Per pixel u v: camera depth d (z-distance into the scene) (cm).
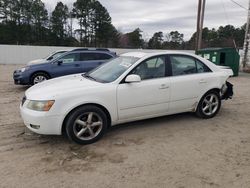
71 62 1084
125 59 586
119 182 371
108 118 521
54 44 5825
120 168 409
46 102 466
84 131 492
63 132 523
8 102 812
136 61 545
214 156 447
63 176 388
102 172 398
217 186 362
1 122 611
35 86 554
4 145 489
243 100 852
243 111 714
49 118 466
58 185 365
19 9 5741
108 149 475
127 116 533
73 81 546
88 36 6159
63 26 6025
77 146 488
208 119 635
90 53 1118
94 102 492
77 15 6088
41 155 452
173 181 373
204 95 619
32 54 2778
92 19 6103
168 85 561
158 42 6206
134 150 470
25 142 503
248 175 389
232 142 505
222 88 653
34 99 478
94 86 503
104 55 1139
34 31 5878
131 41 6178
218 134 544
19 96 909
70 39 6028
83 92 486
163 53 576
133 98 528
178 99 581
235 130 568
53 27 5931
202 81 606
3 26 5466
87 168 410
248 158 441
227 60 1484
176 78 575
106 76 553
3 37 5297
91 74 600
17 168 409
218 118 646
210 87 619
